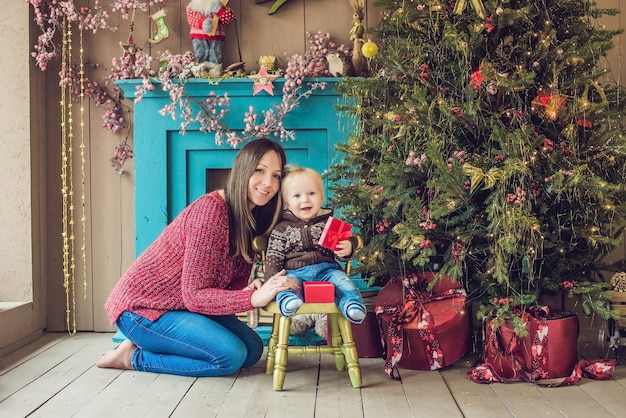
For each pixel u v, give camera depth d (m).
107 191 3.37
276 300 2.30
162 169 3.19
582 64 2.64
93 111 3.36
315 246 2.49
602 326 2.75
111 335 3.31
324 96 3.15
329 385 2.40
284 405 2.16
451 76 2.72
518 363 2.45
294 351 2.46
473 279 2.73
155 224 3.19
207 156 3.21
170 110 3.07
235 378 2.49
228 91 3.15
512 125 2.59
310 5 3.28
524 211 2.39
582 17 2.76
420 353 2.59
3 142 3.19
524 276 2.62
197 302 2.42
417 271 2.80
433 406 2.14
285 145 3.18
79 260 3.37
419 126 2.57
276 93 3.15
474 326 3.13
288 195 2.46
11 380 2.47
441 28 2.73
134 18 3.32
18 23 3.19
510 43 2.74
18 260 3.20
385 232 2.75
